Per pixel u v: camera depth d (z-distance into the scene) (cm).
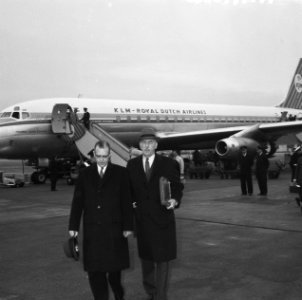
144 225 505
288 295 538
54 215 1198
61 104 2048
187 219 1077
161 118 2623
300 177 1047
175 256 510
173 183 510
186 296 543
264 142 2414
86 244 473
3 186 2205
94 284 481
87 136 1931
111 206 471
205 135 2448
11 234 948
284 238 853
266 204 1317
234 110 3184
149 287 529
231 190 1739
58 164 2408
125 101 2511
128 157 1773
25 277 636
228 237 870
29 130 2094
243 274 626
